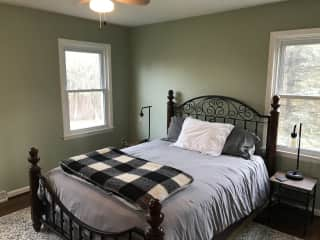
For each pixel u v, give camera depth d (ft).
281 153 9.99
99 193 6.43
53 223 7.61
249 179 8.28
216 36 11.19
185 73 12.52
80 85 12.99
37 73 11.04
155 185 6.12
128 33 14.75
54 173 7.85
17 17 10.16
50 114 11.69
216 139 9.86
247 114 10.69
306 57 9.34
